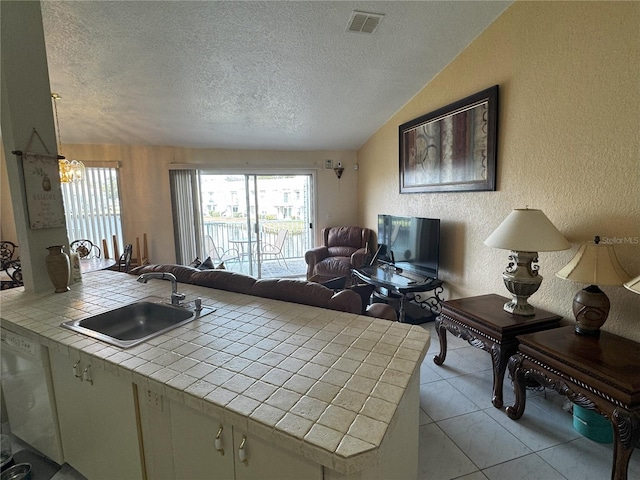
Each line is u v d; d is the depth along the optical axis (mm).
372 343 1392
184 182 5469
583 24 2100
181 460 1205
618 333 2023
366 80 3641
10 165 2059
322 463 818
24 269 2164
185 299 1991
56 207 2266
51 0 2291
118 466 1423
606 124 2004
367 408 968
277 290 1984
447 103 3438
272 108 4199
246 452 1018
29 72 2074
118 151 5156
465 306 2520
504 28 2689
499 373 2164
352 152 6164
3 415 2020
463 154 3211
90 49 2828
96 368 1391
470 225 3209
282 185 6234
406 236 4090
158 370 1193
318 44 2979
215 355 1298
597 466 1743
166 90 3602
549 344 1864
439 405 2252
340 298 1855
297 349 1341
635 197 1884
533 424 2064
